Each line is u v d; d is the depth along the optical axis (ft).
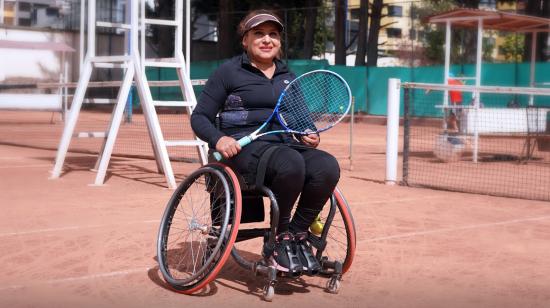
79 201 25.85
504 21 49.21
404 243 19.89
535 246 19.80
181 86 31.22
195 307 13.69
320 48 148.77
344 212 15.05
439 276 16.47
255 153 14.08
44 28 109.70
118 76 110.73
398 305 14.14
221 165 14.42
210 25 139.95
